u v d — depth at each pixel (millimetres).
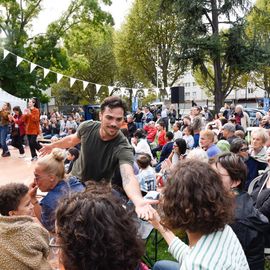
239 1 24266
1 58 24219
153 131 13258
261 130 4785
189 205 1616
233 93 60125
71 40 28281
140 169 5211
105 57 42781
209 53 24062
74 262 1212
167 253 4352
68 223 1232
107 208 1266
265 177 3473
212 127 10305
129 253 1249
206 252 1582
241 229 2486
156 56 35281
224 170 2594
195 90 64250
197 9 24016
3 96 18875
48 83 27094
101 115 2783
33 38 26750
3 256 2012
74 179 2992
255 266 2529
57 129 19688
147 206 2145
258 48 24797
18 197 2539
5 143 12750
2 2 25016
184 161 1801
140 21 34188
